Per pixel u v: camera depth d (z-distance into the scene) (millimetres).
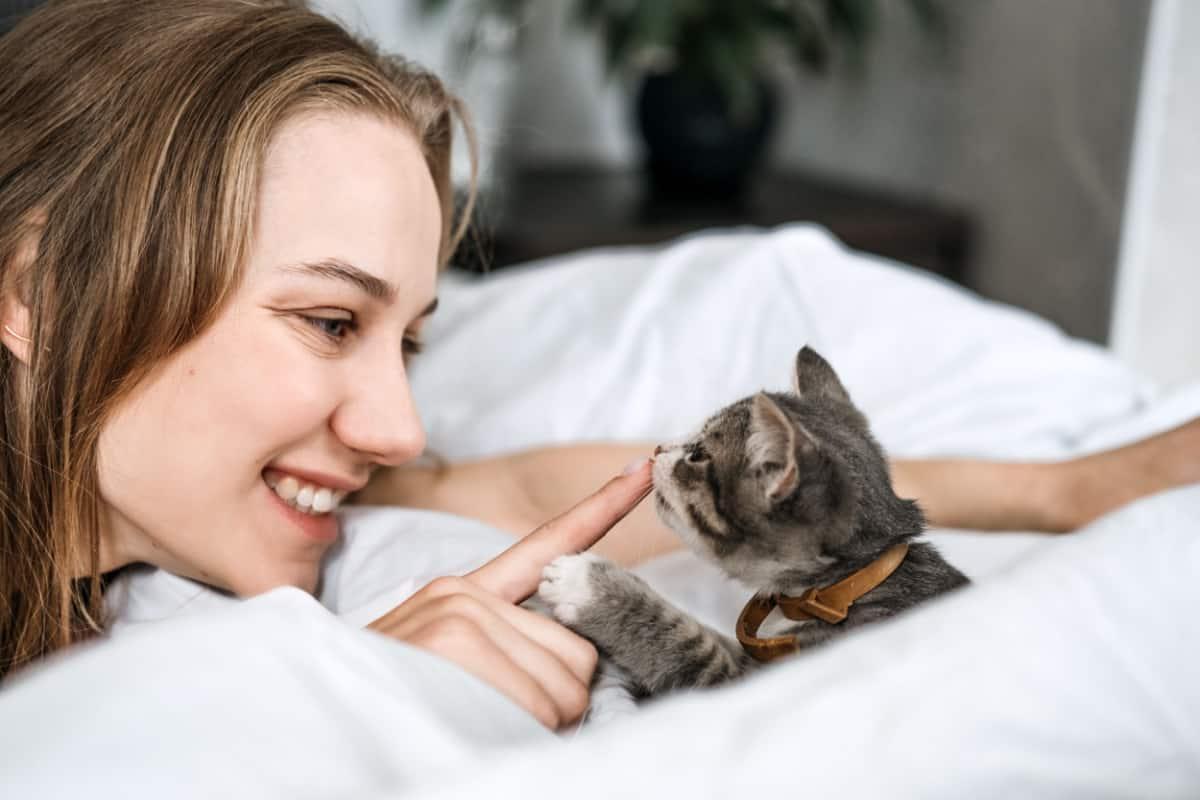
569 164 3654
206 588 1139
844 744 546
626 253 2131
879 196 3287
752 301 1809
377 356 1068
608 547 1272
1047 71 2758
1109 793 582
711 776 521
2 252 1026
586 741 563
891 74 3303
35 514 1049
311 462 1068
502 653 802
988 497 1354
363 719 578
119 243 983
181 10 1090
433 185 1118
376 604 1029
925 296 1846
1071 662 621
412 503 1401
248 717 538
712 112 3131
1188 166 2275
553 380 1741
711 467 1079
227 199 974
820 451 1021
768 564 1040
